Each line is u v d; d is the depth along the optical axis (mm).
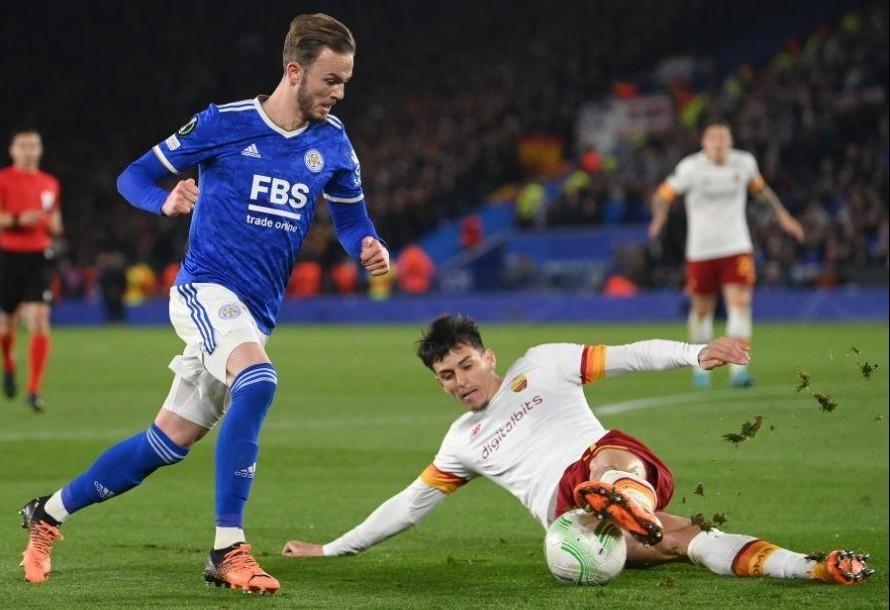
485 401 18906
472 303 106625
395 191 131000
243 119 18281
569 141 135250
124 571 19000
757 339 72562
